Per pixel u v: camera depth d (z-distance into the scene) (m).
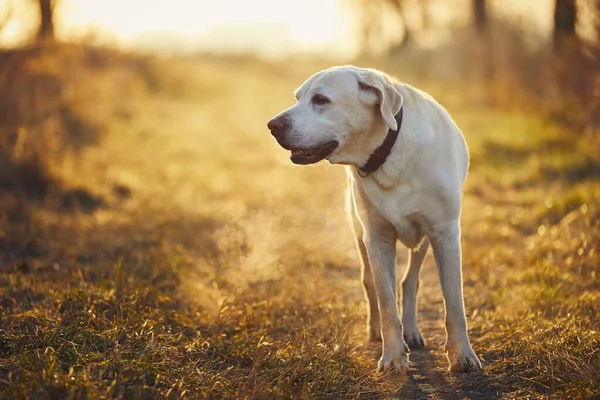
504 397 3.57
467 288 5.46
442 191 3.92
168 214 7.75
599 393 3.33
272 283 5.51
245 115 18.58
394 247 4.16
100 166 9.99
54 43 9.41
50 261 5.82
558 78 11.45
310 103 4.00
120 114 15.90
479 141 11.79
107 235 6.60
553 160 9.73
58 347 3.77
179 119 16.98
